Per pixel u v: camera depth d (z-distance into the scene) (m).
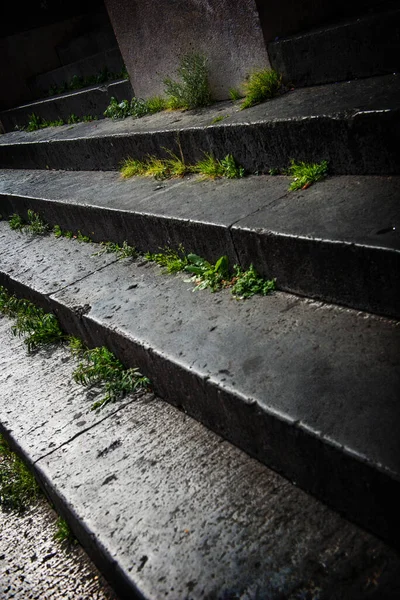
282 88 4.29
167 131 4.43
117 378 3.24
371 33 3.54
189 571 2.00
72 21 9.83
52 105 7.75
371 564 1.87
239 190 3.67
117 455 2.66
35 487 3.05
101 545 2.21
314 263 2.68
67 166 6.27
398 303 2.41
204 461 2.47
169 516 2.25
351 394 2.11
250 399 2.25
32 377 3.60
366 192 2.95
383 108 2.88
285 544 2.01
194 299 3.20
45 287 4.05
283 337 2.59
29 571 2.58
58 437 2.92
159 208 3.81
